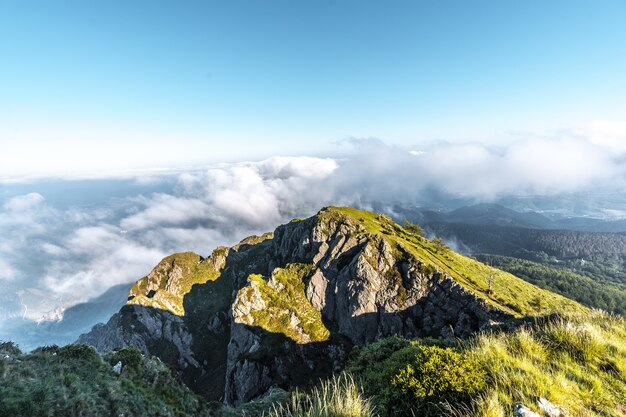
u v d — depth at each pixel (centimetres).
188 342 16200
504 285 12812
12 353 1222
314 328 11638
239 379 10531
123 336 16312
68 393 1118
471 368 897
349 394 862
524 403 745
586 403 769
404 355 1117
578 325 1163
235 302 12469
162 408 1413
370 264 11731
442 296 10494
